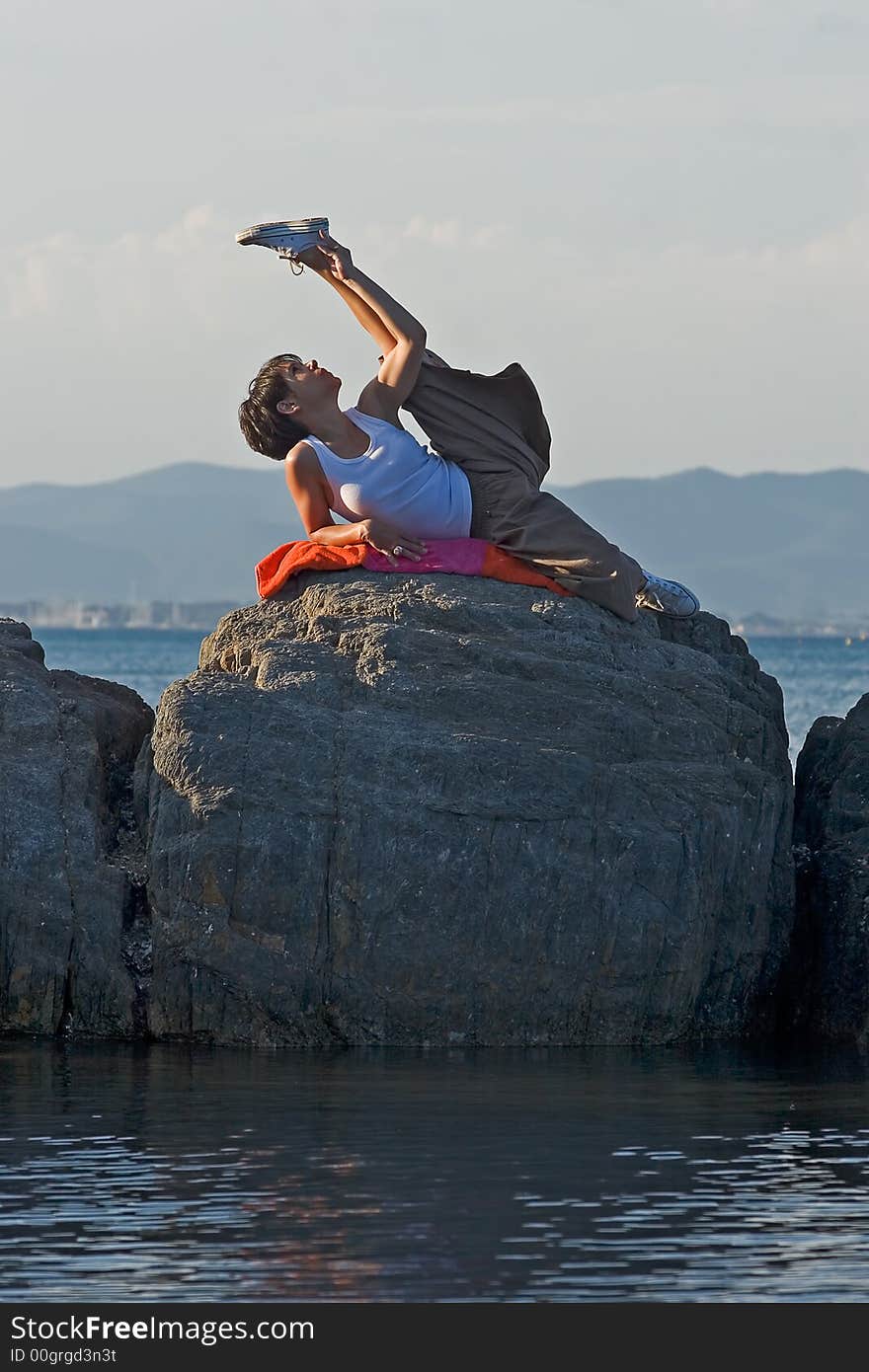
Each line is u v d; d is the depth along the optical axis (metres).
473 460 18.17
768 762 17.86
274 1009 15.84
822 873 17.52
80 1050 15.67
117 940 16.23
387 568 17.88
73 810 16.67
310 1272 9.45
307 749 16.12
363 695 16.58
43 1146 11.98
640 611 18.95
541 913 15.83
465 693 16.48
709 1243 9.88
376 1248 9.80
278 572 18.16
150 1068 14.84
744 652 19.58
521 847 15.83
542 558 17.91
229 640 17.83
